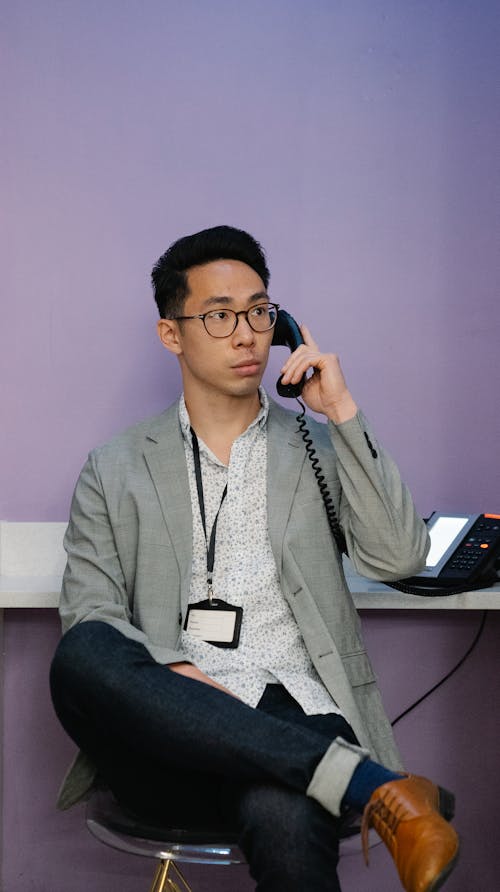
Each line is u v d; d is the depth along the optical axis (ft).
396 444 8.38
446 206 8.43
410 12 8.43
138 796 5.67
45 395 8.26
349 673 6.38
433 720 8.45
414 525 6.34
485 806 8.45
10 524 8.17
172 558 6.43
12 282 8.24
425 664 8.46
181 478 6.57
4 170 8.25
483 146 8.43
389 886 8.29
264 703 6.13
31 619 8.30
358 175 8.39
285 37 8.38
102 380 8.29
